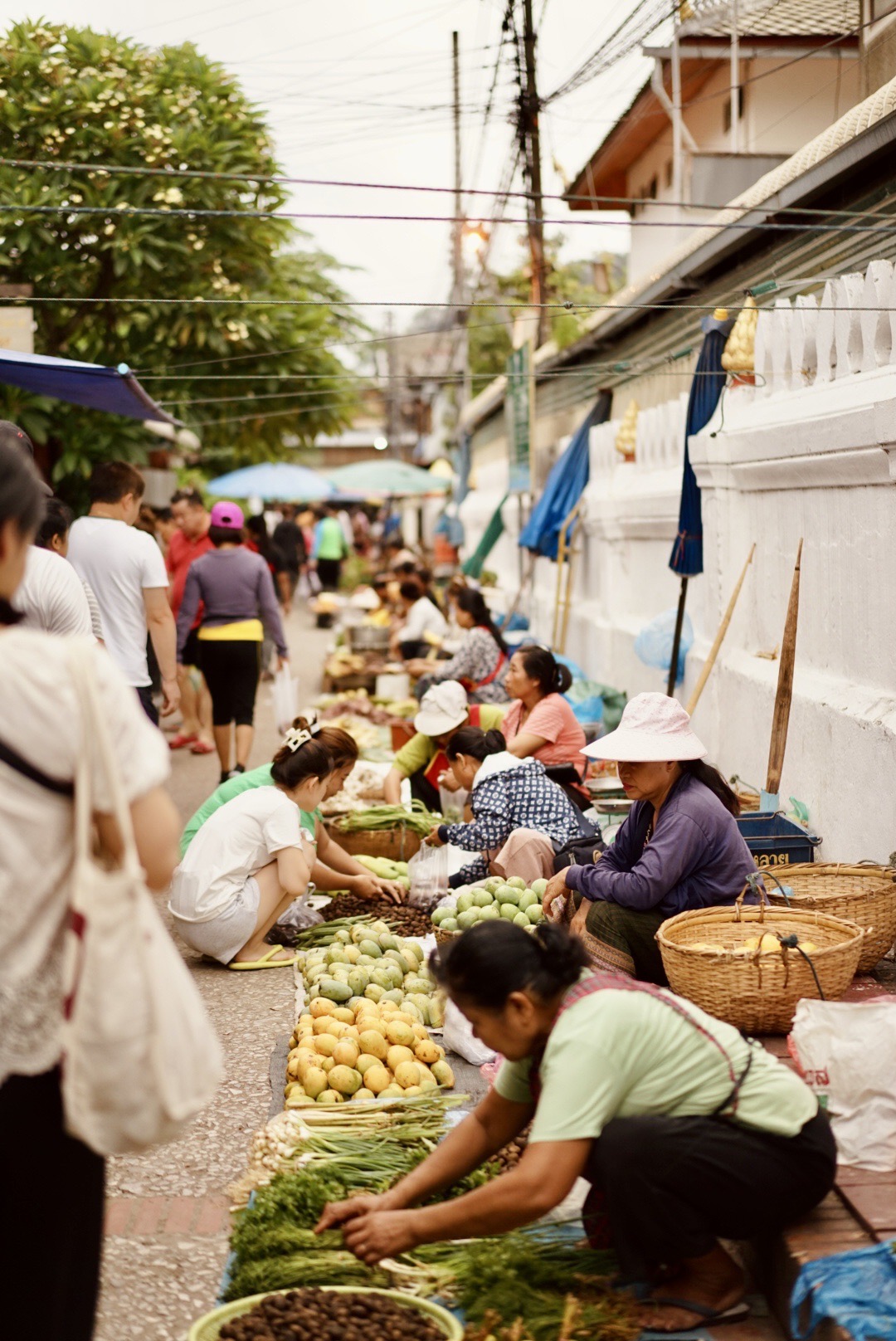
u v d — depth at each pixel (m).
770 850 6.02
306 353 12.96
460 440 27.25
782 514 7.55
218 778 10.69
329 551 28.22
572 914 5.79
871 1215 3.34
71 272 11.05
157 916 2.47
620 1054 3.14
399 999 5.28
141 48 11.52
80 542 7.47
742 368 8.16
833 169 6.70
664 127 15.67
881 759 5.91
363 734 11.66
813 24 12.75
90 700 2.37
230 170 11.23
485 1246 3.45
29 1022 2.45
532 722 7.69
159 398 12.50
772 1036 4.49
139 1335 3.31
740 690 7.92
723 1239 3.58
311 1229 3.56
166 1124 2.43
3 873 2.37
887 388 6.00
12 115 10.59
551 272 18.22
